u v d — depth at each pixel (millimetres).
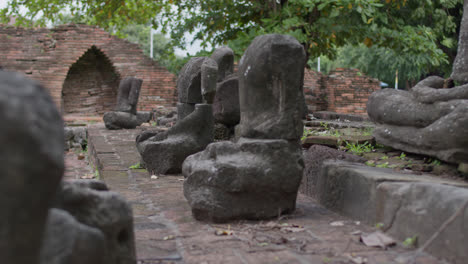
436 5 13914
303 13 10273
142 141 7066
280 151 3910
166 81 20797
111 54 20391
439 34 14234
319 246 3168
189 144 6340
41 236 1540
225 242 3307
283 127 3934
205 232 3582
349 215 4031
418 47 10625
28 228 1468
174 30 12570
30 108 1520
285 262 2857
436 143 4281
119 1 12742
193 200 3930
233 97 7855
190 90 6695
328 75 18312
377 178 3660
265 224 3791
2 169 1396
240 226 3760
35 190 1476
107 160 7594
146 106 20656
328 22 9812
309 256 2963
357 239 3326
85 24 20078
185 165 4352
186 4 12234
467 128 3916
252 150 3930
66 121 18125
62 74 19641
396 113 5094
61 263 1856
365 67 23234
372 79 18078
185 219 4008
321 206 4559
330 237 3389
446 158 4121
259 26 11227
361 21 10453
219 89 7879
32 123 1492
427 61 15602
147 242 3324
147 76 20688
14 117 1438
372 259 2877
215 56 8477
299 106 3994
